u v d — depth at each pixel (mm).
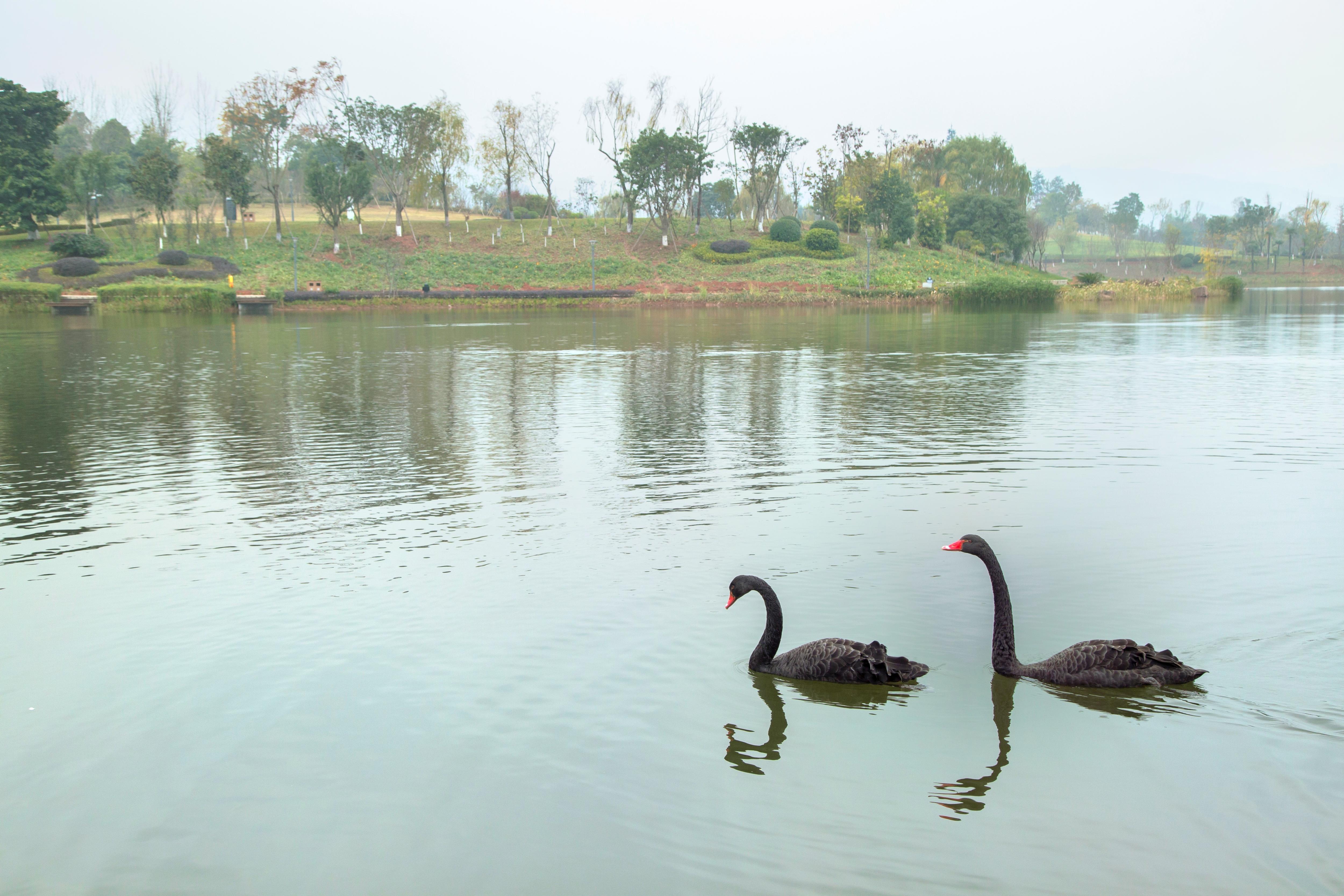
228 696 7117
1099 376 27125
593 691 7023
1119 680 6758
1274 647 7414
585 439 17891
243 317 62938
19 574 10195
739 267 94188
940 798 5496
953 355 34344
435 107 101125
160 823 5520
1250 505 12102
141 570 10289
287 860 5109
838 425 19047
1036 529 11156
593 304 80312
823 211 113688
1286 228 173000
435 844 5191
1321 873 4695
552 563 10203
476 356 35125
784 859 4949
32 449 17438
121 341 42406
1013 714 6504
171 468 15742
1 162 83438
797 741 6219
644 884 4773
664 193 100562
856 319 61125
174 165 88562
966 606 8633
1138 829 5121
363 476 14922
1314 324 50531
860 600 8805
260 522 12242
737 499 12984
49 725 6738
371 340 43469
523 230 105125
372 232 101875
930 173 126562
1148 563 9734
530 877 4871
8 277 75250
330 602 9141
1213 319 56094
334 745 6320
